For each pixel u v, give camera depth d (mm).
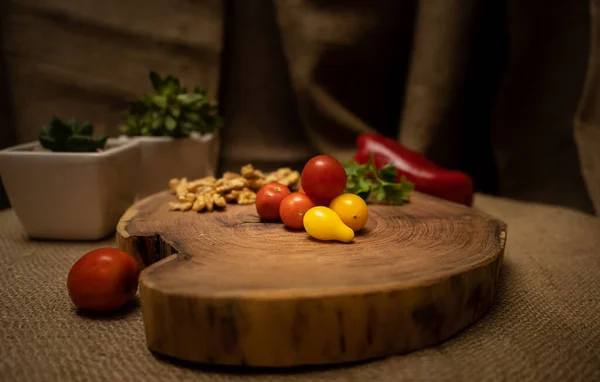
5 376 275
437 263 312
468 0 625
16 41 660
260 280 286
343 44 676
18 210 452
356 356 281
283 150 770
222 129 755
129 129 572
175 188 477
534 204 635
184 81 697
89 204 447
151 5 673
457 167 698
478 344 304
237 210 430
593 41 552
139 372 280
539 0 625
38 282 384
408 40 692
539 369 283
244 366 283
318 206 365
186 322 275
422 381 268
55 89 677
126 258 337
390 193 454
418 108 668
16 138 680
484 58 666
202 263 311
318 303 271
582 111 573
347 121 710
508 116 677
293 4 665
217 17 684
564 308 355
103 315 338
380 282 283
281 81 752
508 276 408
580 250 468
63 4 659
